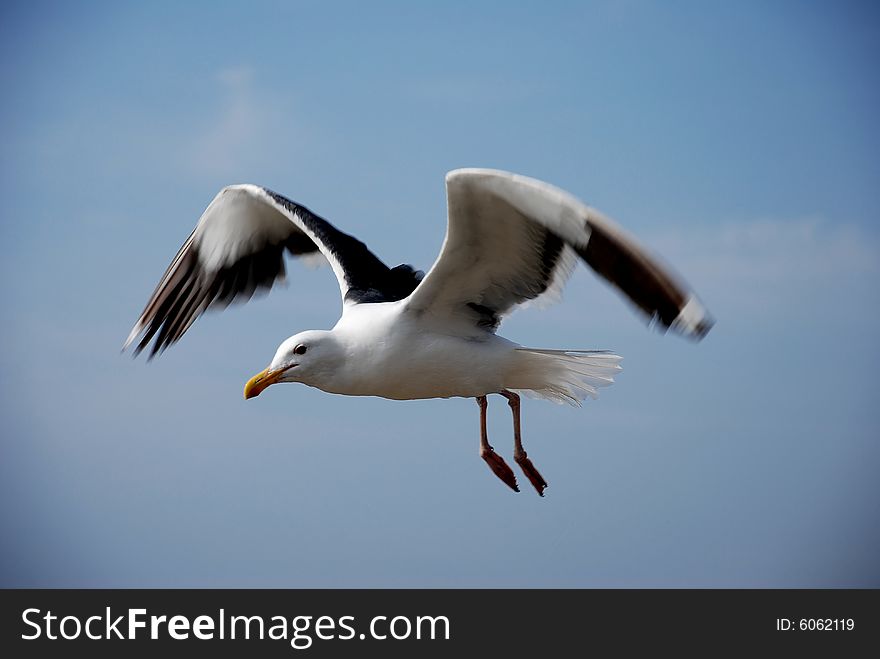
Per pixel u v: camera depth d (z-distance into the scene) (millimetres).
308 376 7926
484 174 6902
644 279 6637
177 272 9523
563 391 8125
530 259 7535
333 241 8844
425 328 7875
